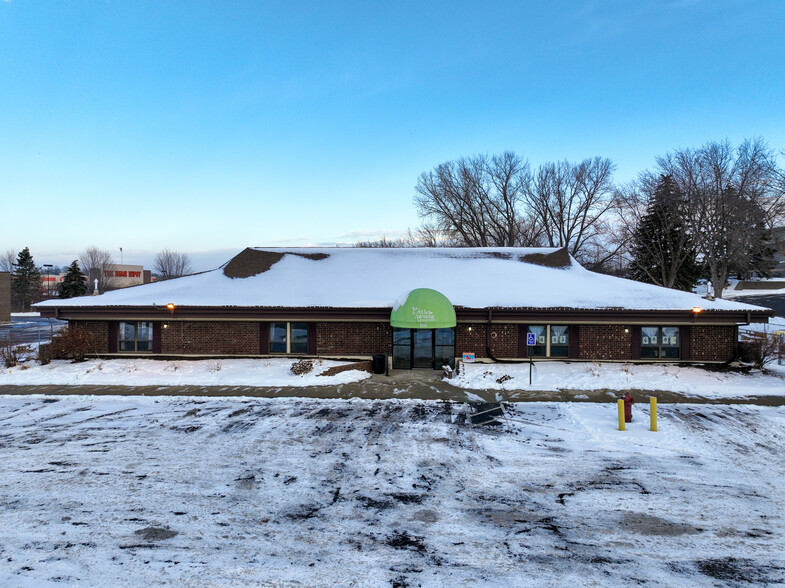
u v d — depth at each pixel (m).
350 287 23.61
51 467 10.25
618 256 54.41
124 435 12.45
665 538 7.43
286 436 12.45
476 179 55.81
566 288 22.84
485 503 8.66
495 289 22.84
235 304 21.27
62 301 22.08
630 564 6.69
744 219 41.59
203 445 11.71
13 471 10.02
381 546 7.18
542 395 16.78
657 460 10.83
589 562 6.74
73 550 6.98
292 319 21.20
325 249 27.88
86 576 6.32
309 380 18.64
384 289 23.25
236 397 16.42
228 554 6.92
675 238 46.75
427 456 11.06
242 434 12.59
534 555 6.92
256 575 6.39
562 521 7.98
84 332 21.69
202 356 21.80
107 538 7.34
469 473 10.06
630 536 7.49
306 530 7.65
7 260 105.31
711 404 15.51
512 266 26.05
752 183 41.72
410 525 7.84
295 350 21.91
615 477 9.87
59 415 14.35
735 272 65.62
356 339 21.62
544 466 10.47
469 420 13.95
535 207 55.62
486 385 18.05
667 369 19.77
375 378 19.58
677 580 6.29
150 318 21.39
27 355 22.75
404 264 26.34
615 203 51.28
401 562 6.73
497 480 9.70
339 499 8.80
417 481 9.64
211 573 6.42
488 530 7.68
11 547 7.05
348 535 7.51
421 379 19.31
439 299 19.69
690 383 17.97
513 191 56.03
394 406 15.50
